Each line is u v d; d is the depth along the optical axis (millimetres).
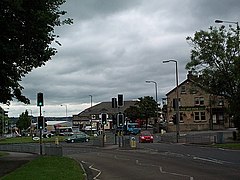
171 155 31250
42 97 33281
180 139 52562
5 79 26219
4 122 133750
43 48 25141
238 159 25984
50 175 17484
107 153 37656
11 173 18906
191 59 47781
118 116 47906
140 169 21859
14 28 22906
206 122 88875
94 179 18156
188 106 90250
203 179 16406
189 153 32688
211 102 52344
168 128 86625
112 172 21078
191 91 52125
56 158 27766
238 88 44594
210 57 46406
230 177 16906
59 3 25078
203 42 46562
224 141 46875
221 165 22359
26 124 148000
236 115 45188
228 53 45625
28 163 24281
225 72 45781
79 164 24938
